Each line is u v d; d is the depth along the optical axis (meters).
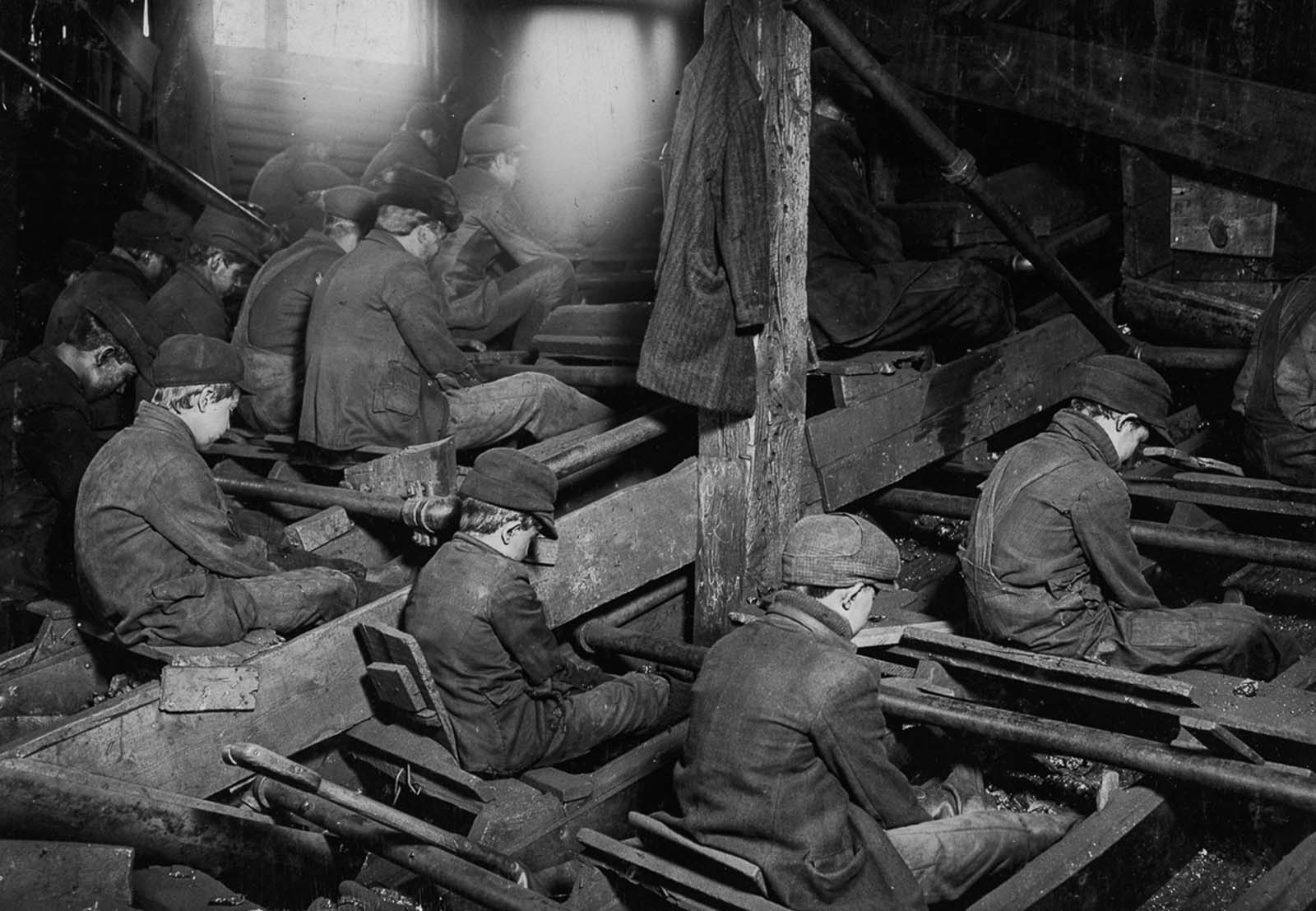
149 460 4.31
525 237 7.73
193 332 6.73
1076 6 6.81
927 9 7.21
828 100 6.47
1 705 4.78
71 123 9.09
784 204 5.06
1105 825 3.72
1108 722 4.29
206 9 11.19
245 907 3.79
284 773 3.70
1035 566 4.21
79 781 3.91
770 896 3.22
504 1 12.27
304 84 11.72
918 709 4.07
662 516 5.27
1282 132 6.19
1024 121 7.53
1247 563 5.39
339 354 5.67
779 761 3.23
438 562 4.28
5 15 8.34
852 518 3.42
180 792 4.21
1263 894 3.37
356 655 4.57
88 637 4.95
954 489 6.38
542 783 4.21
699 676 3.43
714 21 4.81
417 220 5.94
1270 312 5.23
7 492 6.18
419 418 5.81
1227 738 3.50
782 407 5.21
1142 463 5.92
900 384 5.80
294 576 4.64
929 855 3.47
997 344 6.13
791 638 3.32
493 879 3.48
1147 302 6.60
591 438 5.36
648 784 4.36
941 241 7.09
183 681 4.17
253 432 6.40
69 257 8.22
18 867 3.68
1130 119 6.60
